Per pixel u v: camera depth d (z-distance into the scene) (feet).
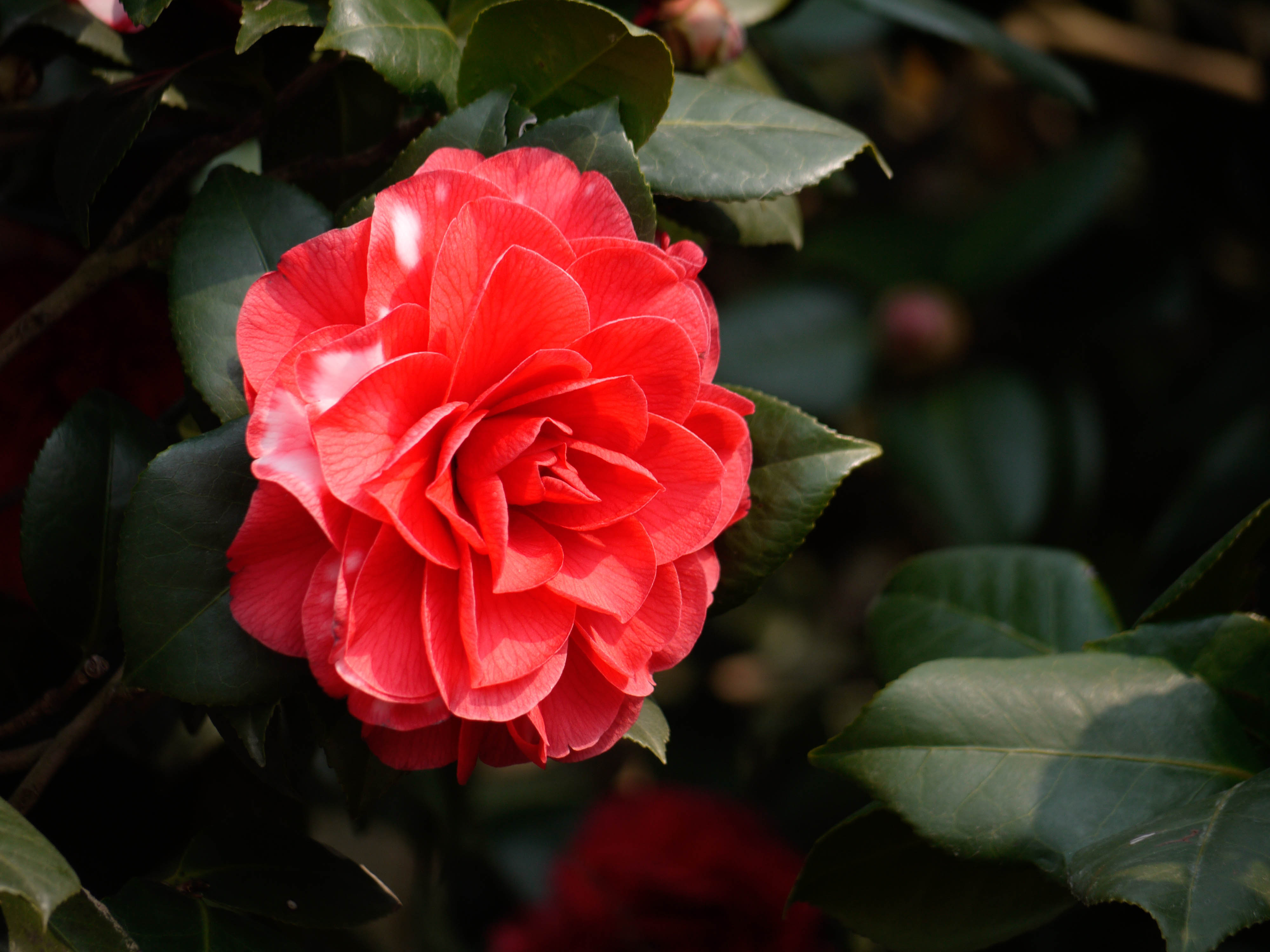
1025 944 2.33
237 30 2.01
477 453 1.78
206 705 1.82
